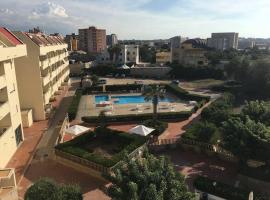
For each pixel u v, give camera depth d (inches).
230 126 1093.8
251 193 809.5
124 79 3535.9
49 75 1984.5
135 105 2191.2
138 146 1207.6
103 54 4867.1
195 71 3629.4
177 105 2172.7
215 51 5295.3
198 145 1283.2
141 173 653.3
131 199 577.3
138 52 5108.3
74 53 5334.6
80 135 1331.2
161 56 4532.5
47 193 677.3
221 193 891.4
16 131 1315.2
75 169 1099.9
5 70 1171.9
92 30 7042.3
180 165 1156.5
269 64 2576.3
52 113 1867.6
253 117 1230.3
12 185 933.2
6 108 1165.1
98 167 1019.3
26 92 1678.2
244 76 2886.3
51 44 2158.0
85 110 2009.1
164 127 1562.5
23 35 1614.2
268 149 984.9
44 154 1230.9
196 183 944.9
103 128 1395.2
